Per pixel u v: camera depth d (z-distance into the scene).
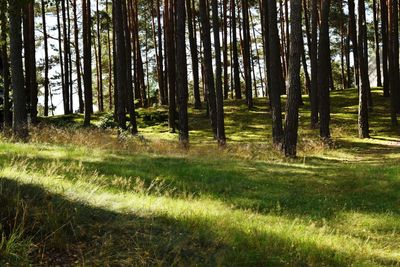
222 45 47.38
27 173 7.27
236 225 6.57
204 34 24.67
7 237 4.91
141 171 10.83
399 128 28.17
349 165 15.73
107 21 38.97
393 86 28.78
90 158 12.04
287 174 12.88
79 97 41.22
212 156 16.38
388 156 19.78
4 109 24.05
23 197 5.86
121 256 4.96
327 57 24.83
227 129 31.28
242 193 10.03
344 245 6.62
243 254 5.44
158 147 17.77
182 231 5.90
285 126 17.97
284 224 7.35
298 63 17.64
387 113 32.38
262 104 37.81
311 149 20.94
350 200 10.22
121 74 22.66
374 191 11.05
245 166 13.73
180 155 15.68
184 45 21.45
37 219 5.35
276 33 20.38
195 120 34.00
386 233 7.96
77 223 5.50
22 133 15.93
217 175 11.65
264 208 8.88
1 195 5.65
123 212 6.12
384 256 6.48
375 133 27.52
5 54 23.77
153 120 33.41
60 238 5.05
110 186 8.12
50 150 12.75
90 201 6.23
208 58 25.56
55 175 7.52
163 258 5.04
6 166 7.71
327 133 24.38
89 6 32.88
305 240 6.37
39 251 4.79
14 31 16.23
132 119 26.97
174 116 30.28
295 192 10.67
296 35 17.41
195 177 11.22
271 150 18.77
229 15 45.50
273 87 20.39
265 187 10.84
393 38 28.89
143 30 50.69
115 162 11.77
